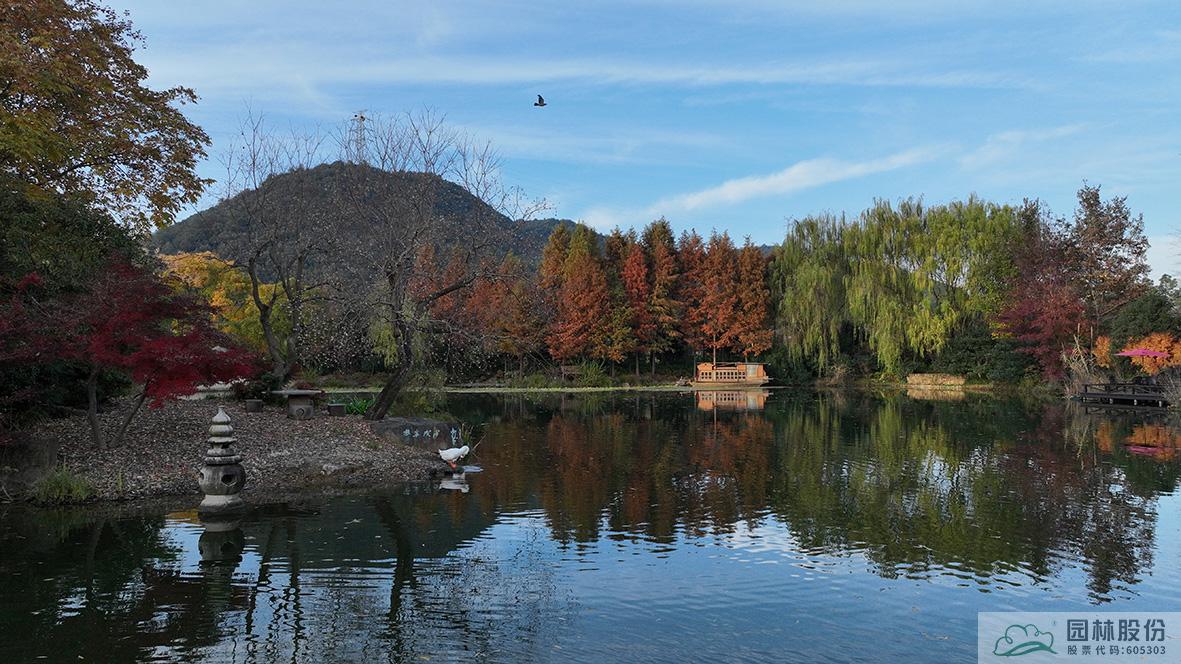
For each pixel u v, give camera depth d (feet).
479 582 25.79
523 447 60.70
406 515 35.78
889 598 24.53
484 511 36.81
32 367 40.83
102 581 25.49
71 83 47.67
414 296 63.31
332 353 70.18
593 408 100.07
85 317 39.29
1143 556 29.45
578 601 23.97
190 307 42.06
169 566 27.30
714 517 35.91
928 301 143.33
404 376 58.29
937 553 29.86
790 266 160.66
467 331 62.80
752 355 164.25
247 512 35.96
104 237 51.93
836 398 121.19
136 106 54.34
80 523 33.22
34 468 38.60
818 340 149.38
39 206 46.16
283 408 62.28
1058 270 131.95
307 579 25.91
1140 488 42.96
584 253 162.71
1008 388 135.03
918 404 107.24
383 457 48.49
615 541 31.45
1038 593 25.08
